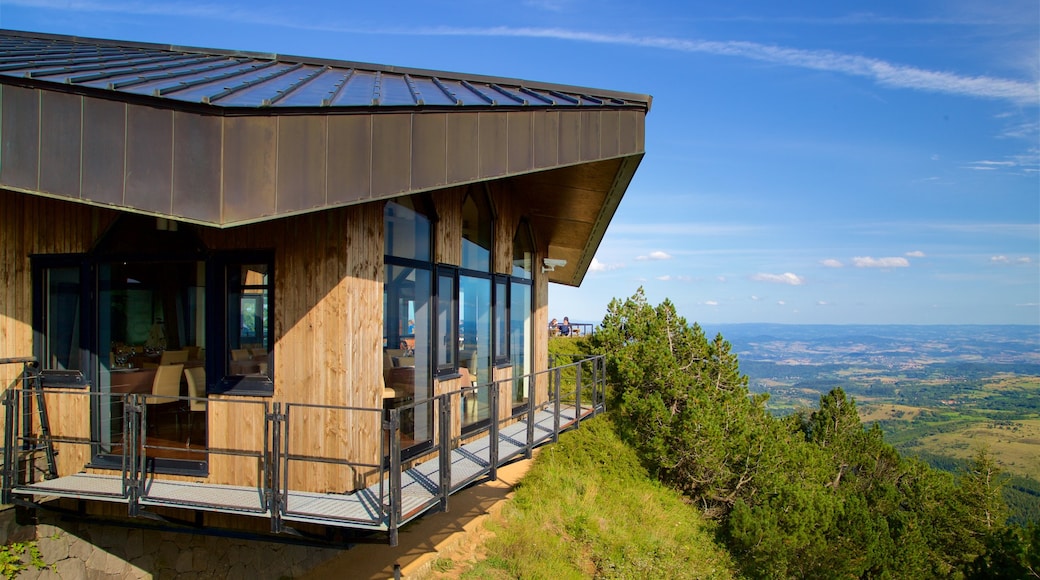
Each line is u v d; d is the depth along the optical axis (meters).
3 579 6.95
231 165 4.99
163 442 6.96
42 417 7.24
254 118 5.07
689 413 16.03
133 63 7.62
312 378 6.41
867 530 17.20
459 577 9.68
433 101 6.55
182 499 6.10
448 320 8.90
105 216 7.03
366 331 6.71
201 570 8.12
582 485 14.02
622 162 9.58
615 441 16.67
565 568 10.93
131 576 7.79
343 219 6.33
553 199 12.00
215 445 6.68
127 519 7.34
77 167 5.21
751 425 17.31
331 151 5.50
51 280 7.32
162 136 5.05
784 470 17.03
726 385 18.59
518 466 14.45
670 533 13.77
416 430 7.99
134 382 7.03
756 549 14.05
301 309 6.45
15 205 7.33
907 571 18.27
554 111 7.66
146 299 6.99
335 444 6.38
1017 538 19.33
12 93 5.35
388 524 5.67
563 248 15.71
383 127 5.88
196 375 6.84
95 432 7.20
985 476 23.55
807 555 14.41
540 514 12.20
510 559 10.53
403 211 7.75
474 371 9.86
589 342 21.86
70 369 7.22
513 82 9.48
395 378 7.56
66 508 7.34
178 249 6.83
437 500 6.55
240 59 10.32
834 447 22.78
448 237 8.81
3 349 7.30
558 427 10.01
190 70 7.44
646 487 15.39
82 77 5.54
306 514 5.77
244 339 6.70
